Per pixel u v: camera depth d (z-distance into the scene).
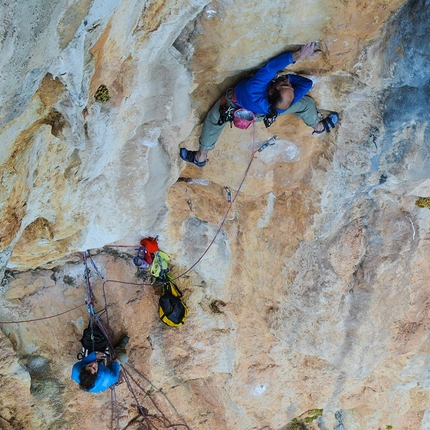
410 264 6.14
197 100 4.54
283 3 3.47
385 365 7.60
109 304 6.77
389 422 8.55
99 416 7.01
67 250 5.24
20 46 2.24
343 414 8.85
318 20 3.63
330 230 5.83
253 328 7.38
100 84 3.40
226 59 3.98
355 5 3.50
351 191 5.32
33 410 6.47
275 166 5.41
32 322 6.43
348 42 3.88
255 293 6.98
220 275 6.98
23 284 6.32
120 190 4.84
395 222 5.76
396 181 5.09
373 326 6.70
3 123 2.72
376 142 4.76
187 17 3.35
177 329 7.14
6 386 6.09
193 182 5.96
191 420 7.84
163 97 4.07
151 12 3.18
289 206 5.89
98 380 5.86
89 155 3.87
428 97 4.06
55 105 3.04
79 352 6.63
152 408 7.45
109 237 5.31
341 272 6.20
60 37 2.50
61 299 6.55
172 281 6.90
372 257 6.08
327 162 5.18
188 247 6.66
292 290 6.57
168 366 7.30
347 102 4.55
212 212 6.31
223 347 7.41
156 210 5.57
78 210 4.59
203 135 4.76
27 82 2.56
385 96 4.40
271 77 3.98
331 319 6.67
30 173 3.53
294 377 7.93
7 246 3.79
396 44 3.84
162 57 3.74
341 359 7.18
